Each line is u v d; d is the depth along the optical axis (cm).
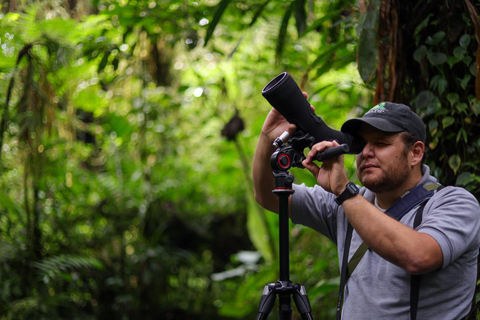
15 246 383
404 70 222
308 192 187
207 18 354
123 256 486
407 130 159
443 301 153
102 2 361
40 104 353
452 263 153
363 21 215
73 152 451
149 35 358
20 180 406
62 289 434
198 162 570
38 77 368
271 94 156
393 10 218
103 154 513
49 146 400
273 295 156
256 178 188
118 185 477
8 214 398
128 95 484
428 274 152
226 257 568
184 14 347
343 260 167
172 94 503
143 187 495
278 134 180
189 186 548
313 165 156
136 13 340
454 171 216
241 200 573
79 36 360
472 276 158
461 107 212
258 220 455
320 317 410
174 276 532
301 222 189
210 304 535
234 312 471
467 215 152
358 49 215
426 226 149
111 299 478
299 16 260
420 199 160
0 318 372
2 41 354
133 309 484
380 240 144
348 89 356
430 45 216
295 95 157
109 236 477
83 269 452
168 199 531
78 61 404
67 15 394
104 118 488
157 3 343
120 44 351
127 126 469
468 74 214
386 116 159
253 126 456
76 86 436
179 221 550
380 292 156
